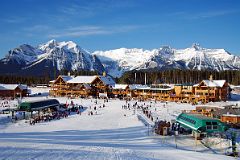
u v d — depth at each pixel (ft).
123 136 189.37
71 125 241.14
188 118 206.28
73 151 114.83
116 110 346.13
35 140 150.51
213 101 454.81
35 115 316.60
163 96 493.77
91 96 540.11
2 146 116.88
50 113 317.22
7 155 102.01
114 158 107.76
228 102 429.79
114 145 151.12
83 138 179.32
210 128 184.03
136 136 189.88
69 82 581.53
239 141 166.91
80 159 102.99
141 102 443.32
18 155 102.78
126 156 112.37
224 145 161.38
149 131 207.92
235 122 234.38
